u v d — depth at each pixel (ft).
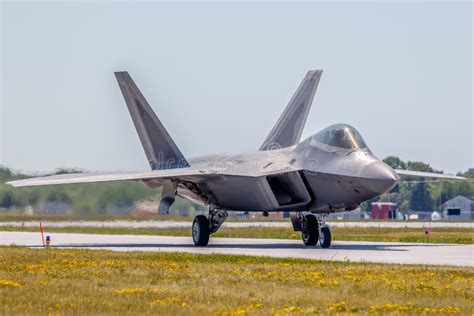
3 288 230.07
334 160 378.53
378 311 195.11
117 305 201.67
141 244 435.94
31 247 397.60
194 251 373.40
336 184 375.25
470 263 309.63
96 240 480.64
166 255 328.70
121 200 647.97
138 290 224.12
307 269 276.00
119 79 485.15
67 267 283.59
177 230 617.62
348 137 382.42
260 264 294.46
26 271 271.69
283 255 347.36
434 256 343.05
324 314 190.19
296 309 195.72
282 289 228.22
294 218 418.31
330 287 232.73
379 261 315.58
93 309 196.85
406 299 212.43
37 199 654.94
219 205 431.43
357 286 232.32
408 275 258.57
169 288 229.86
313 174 384.06
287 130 492.13
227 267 281.74
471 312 195.52
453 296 217.36
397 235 606.55
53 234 569.23
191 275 257.75
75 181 397.19
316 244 414.62
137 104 482.28
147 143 482.69
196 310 194.49
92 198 647.97
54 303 205.16
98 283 240.12
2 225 650.43
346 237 531.09
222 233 584.40
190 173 407.64
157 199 647.15
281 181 402.52
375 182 357.61
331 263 298.35
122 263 295.48
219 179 414.82
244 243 450.71
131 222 652.07
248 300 209.05
